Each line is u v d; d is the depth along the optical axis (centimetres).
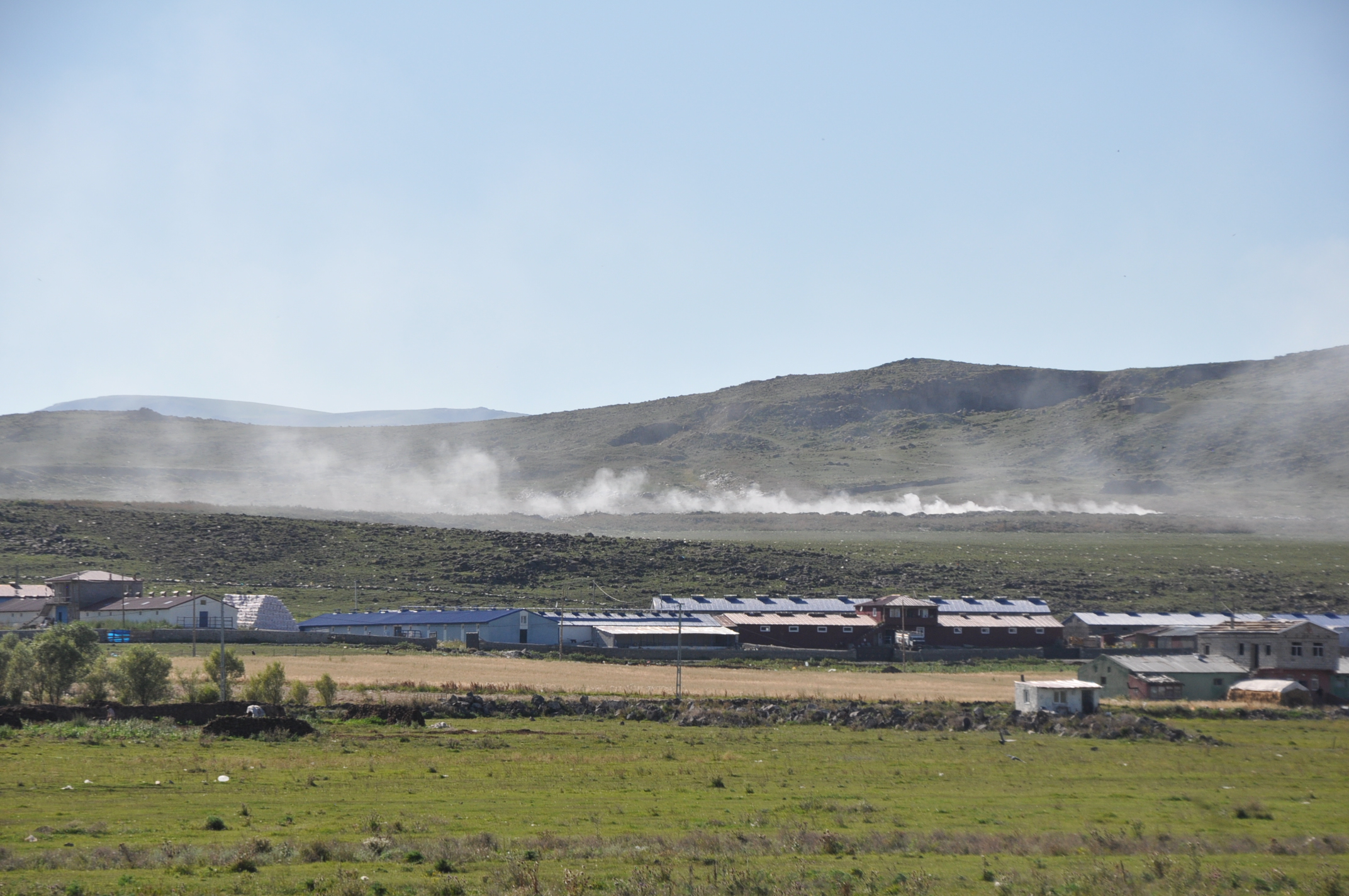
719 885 5934
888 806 9281
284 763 10969
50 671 15238
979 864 6750
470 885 5953
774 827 8200
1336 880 6194
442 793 9431
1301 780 11250
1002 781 10869
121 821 7844
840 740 14288
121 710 14088
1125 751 13462
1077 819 8762
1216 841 7738
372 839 6975
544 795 9444
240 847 6688
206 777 9938
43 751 11306
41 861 6366
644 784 10212
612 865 6538
